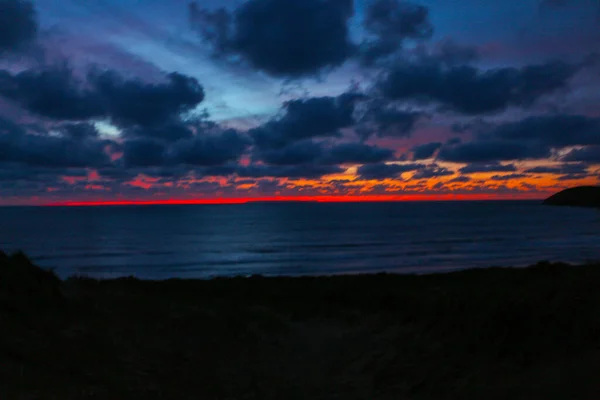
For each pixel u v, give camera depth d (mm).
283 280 22656
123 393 6352
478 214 196250
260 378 8273
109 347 8523
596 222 131125
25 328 7820
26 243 77250
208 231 107750
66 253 61344
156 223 146375
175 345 9703
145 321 10930
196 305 14047
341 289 18906
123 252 62781
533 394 5512
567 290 9570
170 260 53125
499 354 7445
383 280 21953
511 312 8625
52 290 10328
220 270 43906
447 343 8742
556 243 70125
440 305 11836
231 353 9898
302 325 13172
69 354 7418
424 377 7309
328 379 8219
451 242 73250
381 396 6973
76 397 5598
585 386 5258
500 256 52844
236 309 13742
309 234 95000
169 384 7367
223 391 7395
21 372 5910
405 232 97312
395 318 12234
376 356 9148
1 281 9180
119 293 13422
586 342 6812
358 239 81250
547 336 7418
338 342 10875
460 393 6293
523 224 123000
